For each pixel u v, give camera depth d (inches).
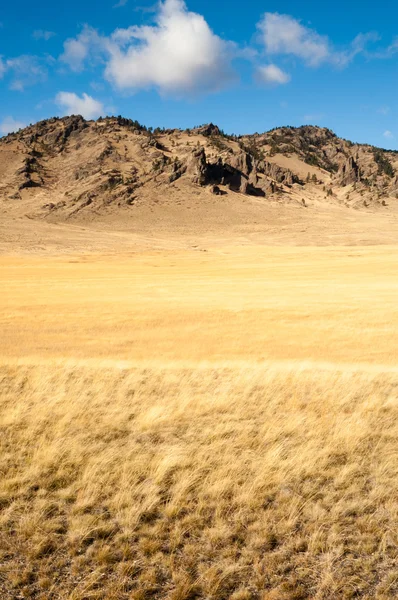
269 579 181.9
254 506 227.3
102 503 231.9
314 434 310.8
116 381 457.4
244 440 301.0
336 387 425.7
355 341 1139.9
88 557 193.9
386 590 175.2
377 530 209.8
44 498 236.8
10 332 1278.3
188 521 215.9
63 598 171.5
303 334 1237.1
